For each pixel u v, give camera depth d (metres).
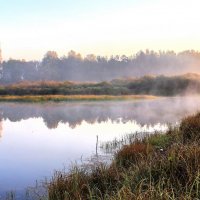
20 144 16.78
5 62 165.75
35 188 9.73
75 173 8.87
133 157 10.63
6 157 13.81
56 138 18.36
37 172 11.52
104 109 35.88
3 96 58.62
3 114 31.88
